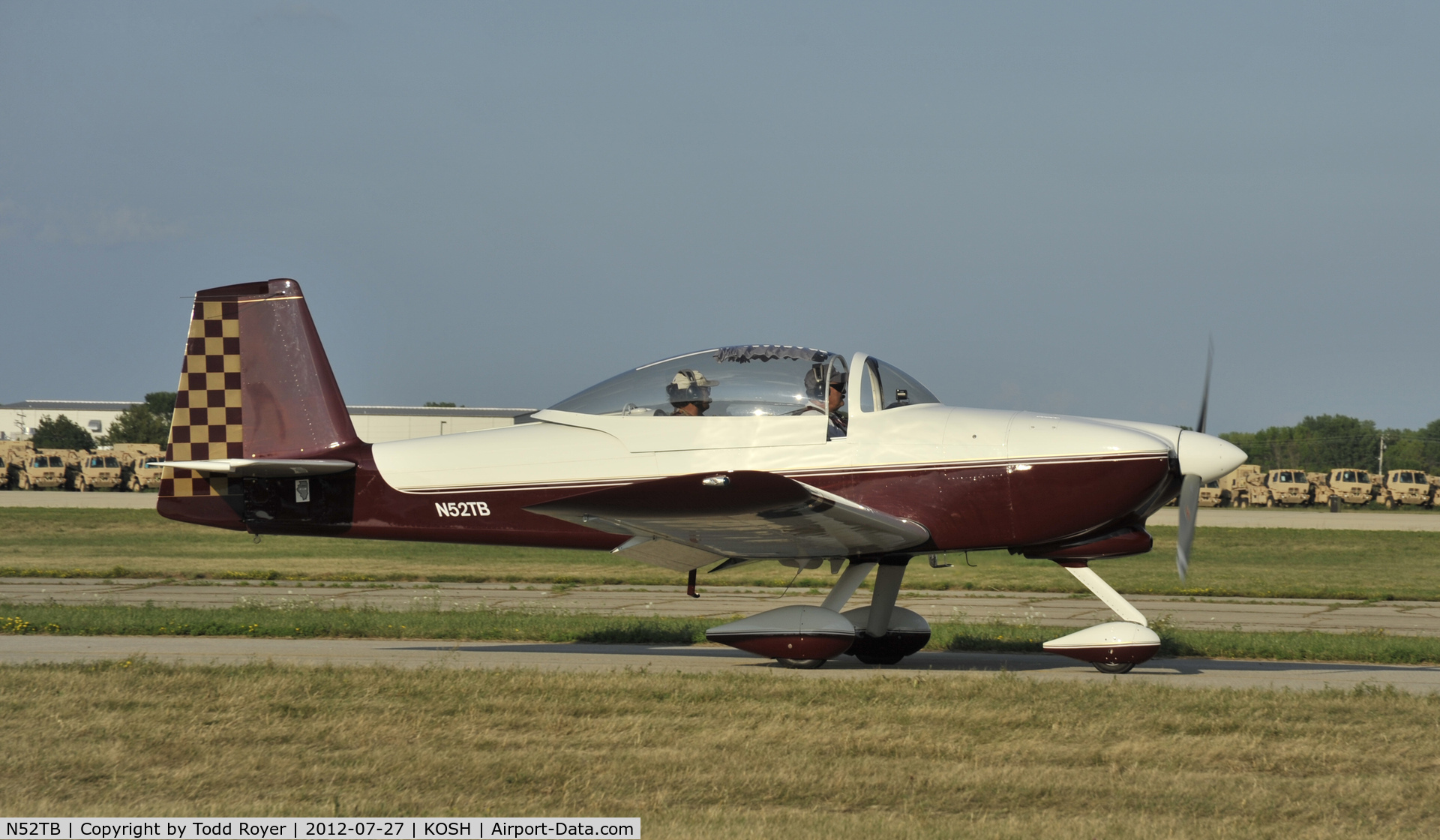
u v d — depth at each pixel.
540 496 32.03
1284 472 155.50
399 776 17.36
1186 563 30.05
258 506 33.62
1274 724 21.06
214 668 26.72
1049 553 30.70
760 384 30.81
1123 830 14.91
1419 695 24.59
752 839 14.35
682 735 20.05
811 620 30.05
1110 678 28.34
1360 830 15.09
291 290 34.09
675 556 31.89
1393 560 76.50
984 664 31.95
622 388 31.86
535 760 18.19
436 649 33.72
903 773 17.56
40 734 19.92
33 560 69.25
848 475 29.97
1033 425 29.73
